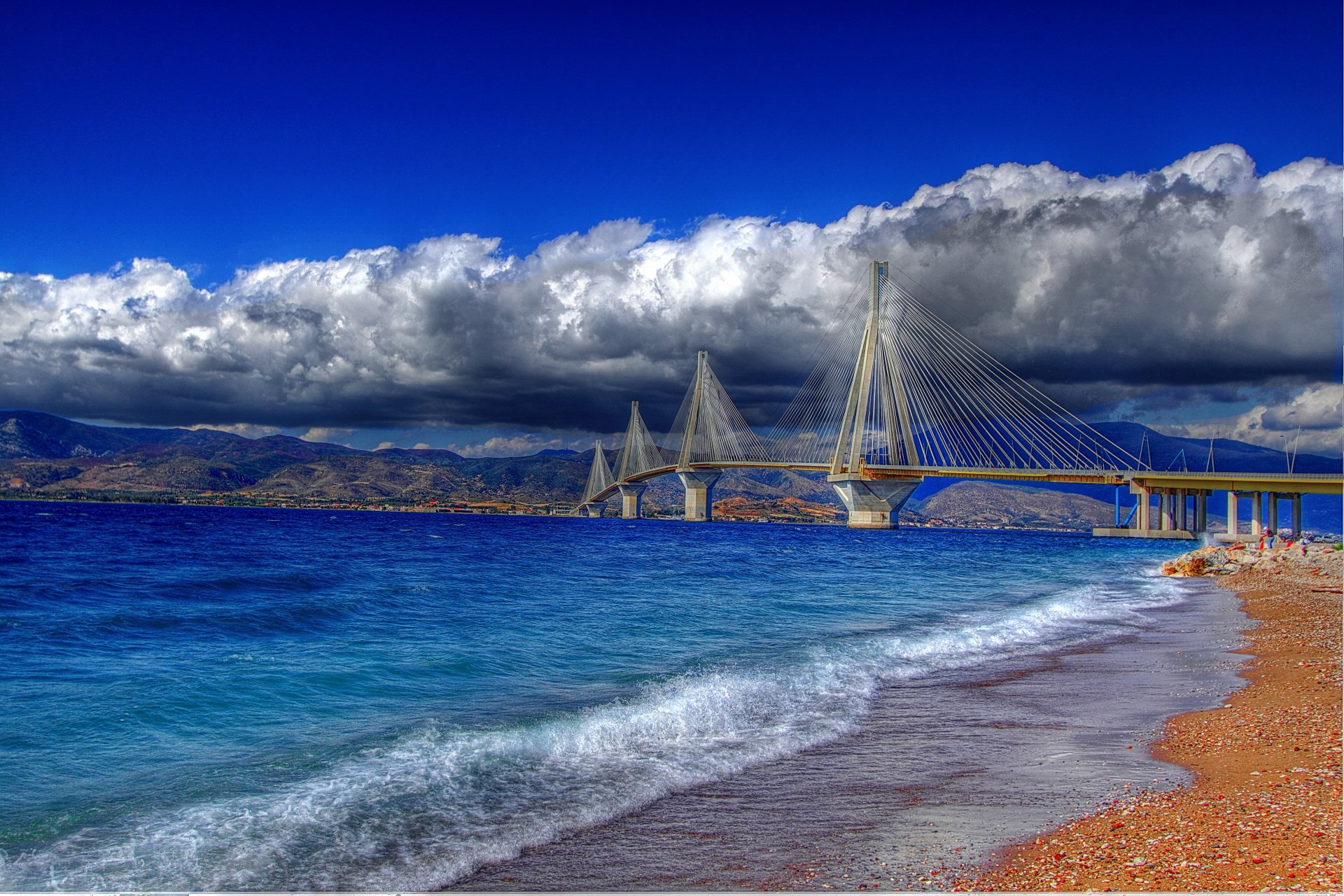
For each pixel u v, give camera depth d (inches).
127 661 697.6
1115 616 1178.0
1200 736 500.7
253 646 786.8
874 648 839.7
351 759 442.9
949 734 518.3
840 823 364.5
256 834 346.0
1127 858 311.0
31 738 469.1
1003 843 337.1
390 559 2064.5
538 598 1255.5
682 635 911.7
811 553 2955.2
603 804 387.5
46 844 333.7
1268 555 2081.7
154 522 3757.4
